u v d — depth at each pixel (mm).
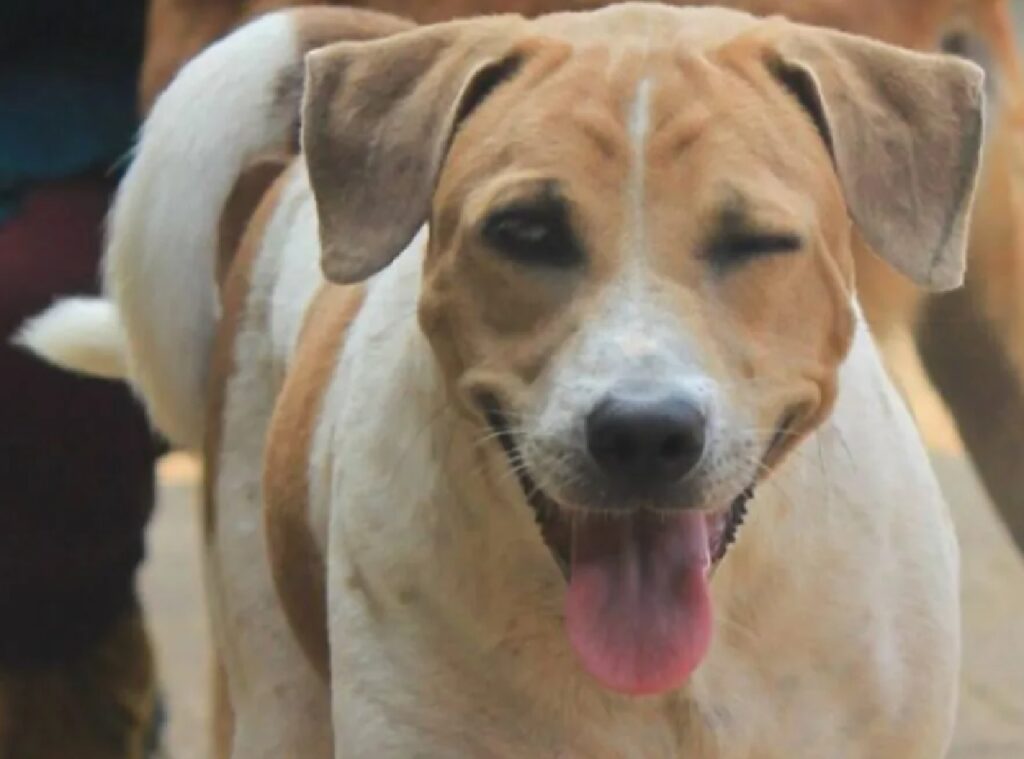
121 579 6758
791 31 4559
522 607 4652
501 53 4523
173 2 6648
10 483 6281
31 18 6809
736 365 4238
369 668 4855
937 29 6430
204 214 6012
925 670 4902
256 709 5777
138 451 6457
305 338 5562
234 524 5859
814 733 4805
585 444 4137
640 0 5922
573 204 4262
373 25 6008
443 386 4645
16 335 6215
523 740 4758
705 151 4270
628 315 4180
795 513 4645
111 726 6914
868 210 4457
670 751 4754
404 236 4559
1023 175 6574
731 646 4695
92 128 6754
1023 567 9328
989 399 6727
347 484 4938
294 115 6035
